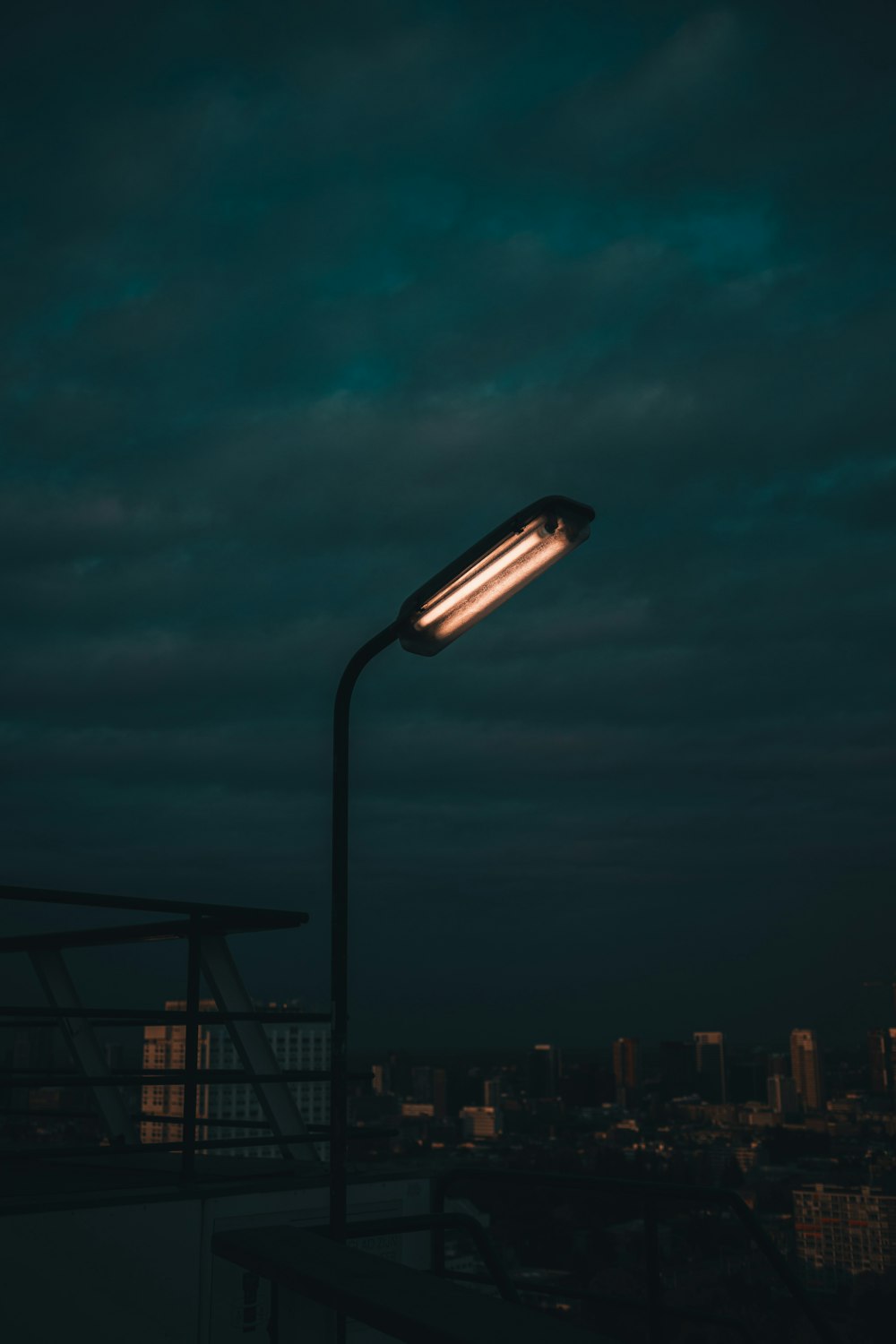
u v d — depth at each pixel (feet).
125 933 17.98
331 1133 13.50
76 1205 13.44
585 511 13.06
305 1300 10.24
